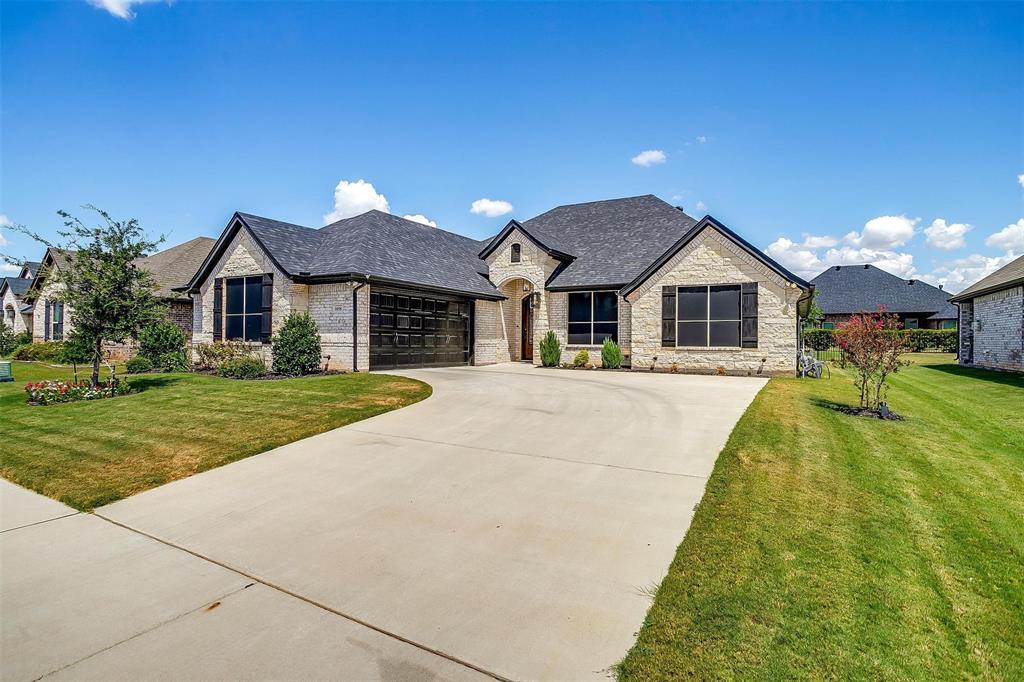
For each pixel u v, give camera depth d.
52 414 10.84
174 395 12.58
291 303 17.95
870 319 10.73
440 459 7.41
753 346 17.53
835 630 3.37
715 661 3.10
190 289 20.92
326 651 3.33
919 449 7.84
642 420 9.52
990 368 21.20
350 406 10.94
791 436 8.13
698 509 5.38
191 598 4.02
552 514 5.43
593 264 22.75
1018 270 19.62
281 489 6.43
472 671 3.11
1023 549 4.64
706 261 18.19
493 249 23.86
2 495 6.54
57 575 4.42
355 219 22.12
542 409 10.72
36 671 3.16
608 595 3.91
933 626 3.45
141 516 5.74
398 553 4.67
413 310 19.83
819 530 4.83
